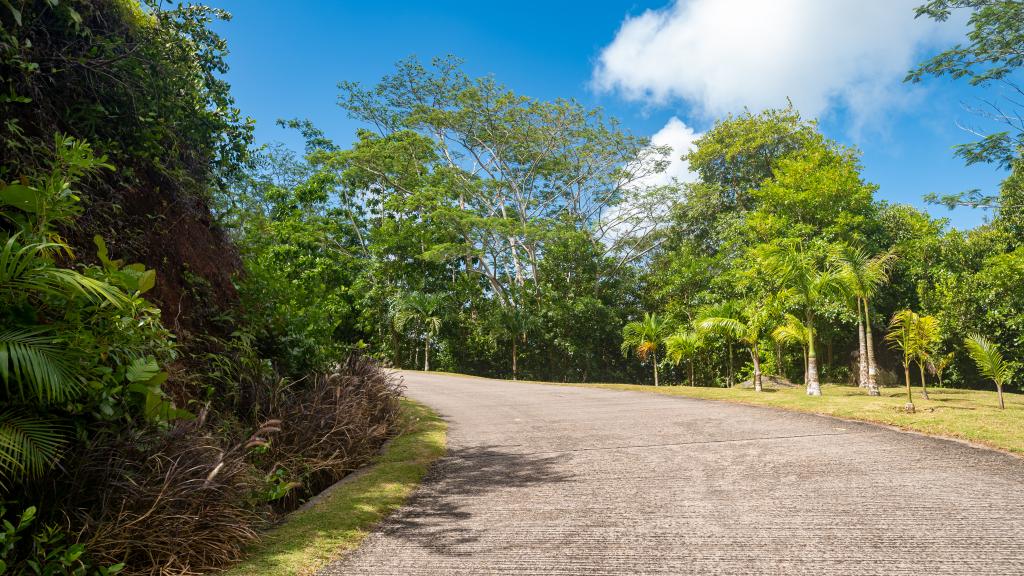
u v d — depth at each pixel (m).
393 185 36.09
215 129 6.84
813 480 4.98
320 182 36.09
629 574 3.17
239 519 3.73
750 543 3.55
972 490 4.53
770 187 22.88
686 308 27.08
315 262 33.41
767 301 15.48
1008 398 13.12
